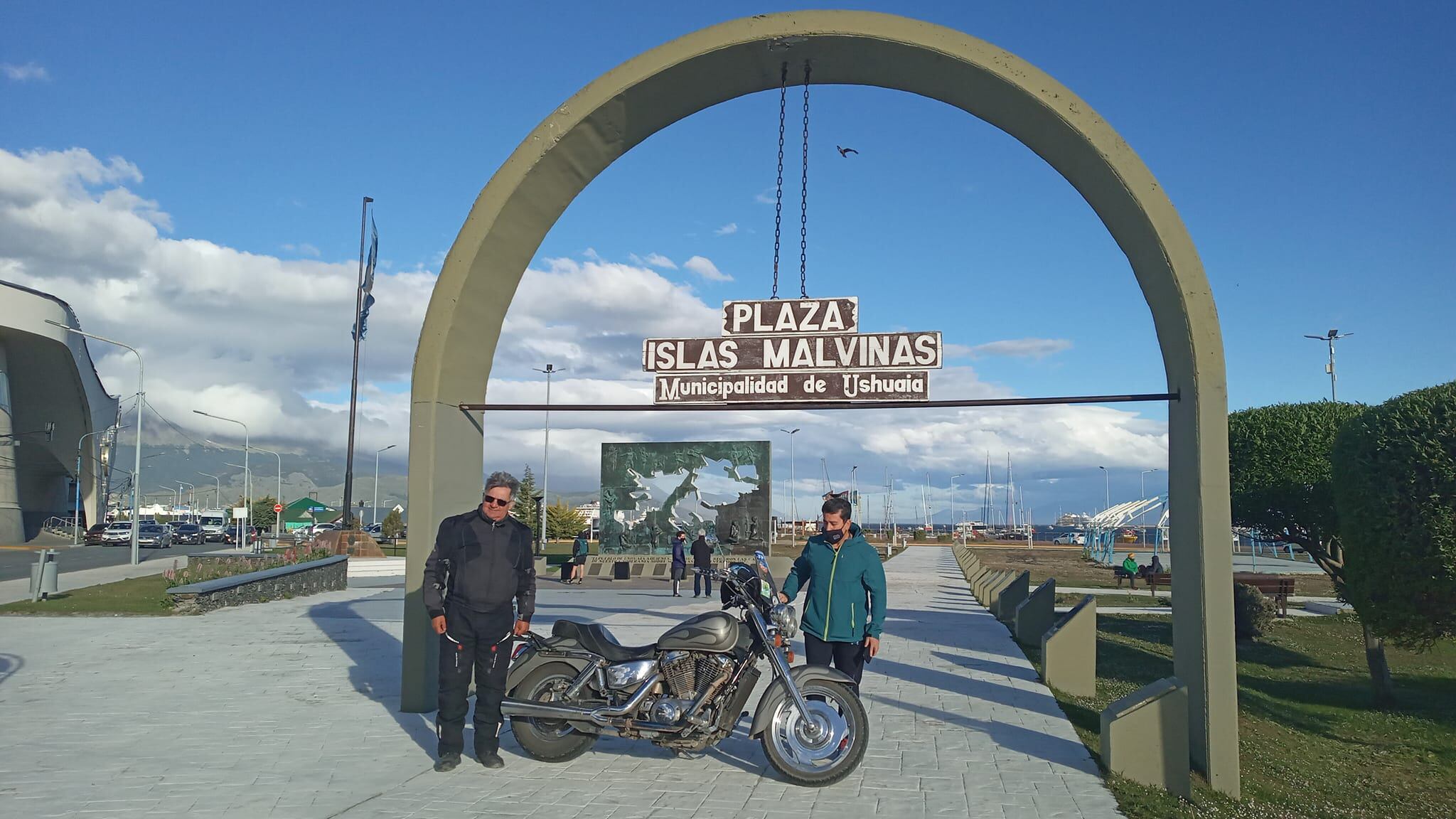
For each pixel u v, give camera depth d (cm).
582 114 796
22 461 7281
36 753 669
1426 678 1362
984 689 987
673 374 839
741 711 627
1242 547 5638
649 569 3266
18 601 1745
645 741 727
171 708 829
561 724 663
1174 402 732
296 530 7338
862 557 689
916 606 2069
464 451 862
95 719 785
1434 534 895
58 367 6519
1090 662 995
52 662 1091
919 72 789
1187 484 696
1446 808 727
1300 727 1013
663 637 627
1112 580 3553
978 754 702
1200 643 670
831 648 690
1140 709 638
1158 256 706
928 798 586
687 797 580
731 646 616
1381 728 1023
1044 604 1381
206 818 527
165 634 1354
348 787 590
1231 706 654
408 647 811
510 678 661
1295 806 664
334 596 2155
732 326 834
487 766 643
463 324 831
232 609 1745
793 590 705
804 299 825
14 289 5809
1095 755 704
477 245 811
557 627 673
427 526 809
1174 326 711
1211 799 629
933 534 12019
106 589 1962
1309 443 1470
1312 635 1820
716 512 3328
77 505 6581
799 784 612
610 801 570
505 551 653
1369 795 752
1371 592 965
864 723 622
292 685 939
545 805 559
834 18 766
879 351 812
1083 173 760
